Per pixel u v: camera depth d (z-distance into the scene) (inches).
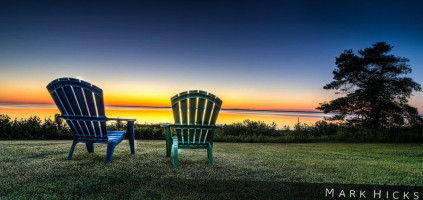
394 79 607.8
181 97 152.4
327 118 641.6
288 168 148.9
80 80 139.0
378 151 270.1
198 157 179.3
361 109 616.7
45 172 117.6
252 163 161.6
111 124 365.4
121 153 181.9
